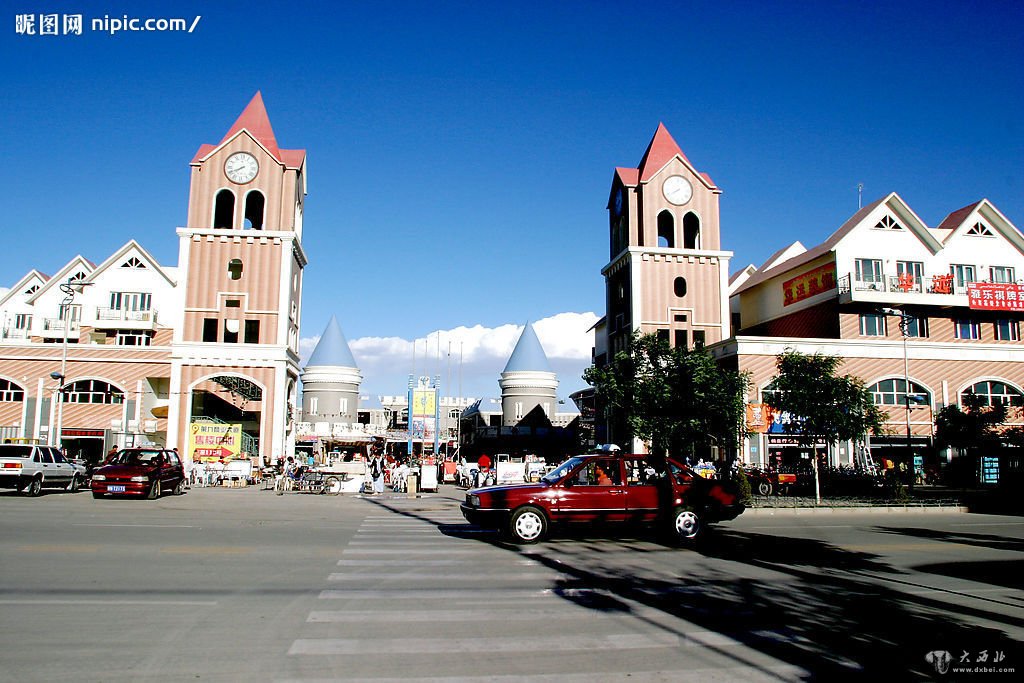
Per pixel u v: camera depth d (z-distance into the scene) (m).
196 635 7.56
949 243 44.38
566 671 6.60
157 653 6.92
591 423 60.09
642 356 28.97
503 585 10.44
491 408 83.94
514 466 33.41
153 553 12.70
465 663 6.78
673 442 27.36
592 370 30.00
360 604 9.09
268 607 8.84
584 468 15.98
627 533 16.83
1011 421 41.19
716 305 48.72
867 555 13.78
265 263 47.00
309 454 58.88
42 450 28.06
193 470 38.69
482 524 15.23
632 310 47.62
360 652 7.07
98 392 48.12
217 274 46.53
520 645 7.39
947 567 12.51
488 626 8.11
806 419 28.02
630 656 7.07
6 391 47.56
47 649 6.98
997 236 45.16
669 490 15.65
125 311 52.44
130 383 48.25
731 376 28.19
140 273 54.38
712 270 49.06
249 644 7.27
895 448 40.00
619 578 11.12
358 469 38.25
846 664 6.92
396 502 27.36
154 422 48.22
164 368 48.69
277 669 6.52
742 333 53.25
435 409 46.91
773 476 31.89
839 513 23.50
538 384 75.75
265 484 38.91
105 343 53.41
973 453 34.06
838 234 44.97
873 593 10.20
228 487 36.75
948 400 41.06
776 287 49.38
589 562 12.62
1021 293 42.00
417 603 9.20
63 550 12.80
